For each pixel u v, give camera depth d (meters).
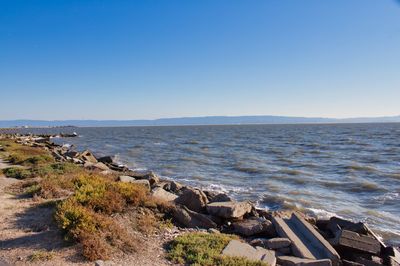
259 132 144.38
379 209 20.36
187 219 13.14
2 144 49.56
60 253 9.40
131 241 10.48
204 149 60.25
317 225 14.33
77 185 16.25
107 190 13.84
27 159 29.03
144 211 12.89
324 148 59.69
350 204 21.47
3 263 8.73
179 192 19.92
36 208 13.19
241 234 12.90
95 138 109.38
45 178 18.02
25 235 10.54
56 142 87.06
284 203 21.31
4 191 16.03
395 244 14.83
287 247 11.08
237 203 14.59
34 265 8.68
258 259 9.71
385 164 38.53
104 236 10.37
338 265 10.30
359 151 53.34
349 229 13.27
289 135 112.12
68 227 10.50
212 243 10.82
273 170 34.53
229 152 54.12
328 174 32.28
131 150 59.75
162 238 11.33
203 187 26.59
